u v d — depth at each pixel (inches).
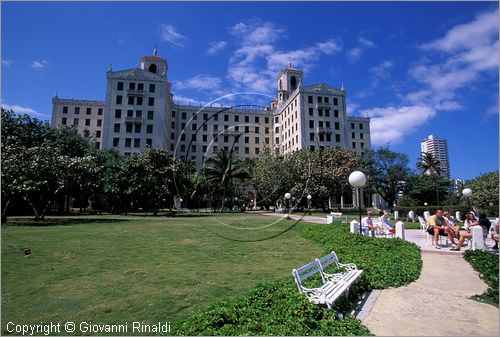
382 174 2378.2
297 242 593.0
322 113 2438.5
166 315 232.1
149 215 1422.2
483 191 1435.8
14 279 320.8
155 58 2974.9
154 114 2529.5
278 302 211.6
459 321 207.2
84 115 3048.7
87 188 1118.4
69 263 393.4
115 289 290.2
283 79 2815.0
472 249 426.9
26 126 1300.4
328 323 188.1
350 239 492.1
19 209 1380.4
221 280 321.1
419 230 744.3
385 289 279.0
